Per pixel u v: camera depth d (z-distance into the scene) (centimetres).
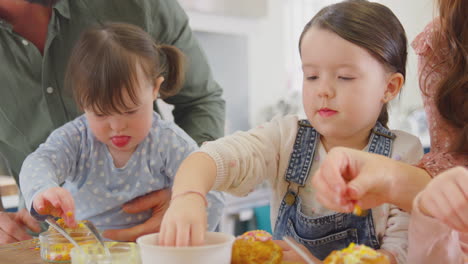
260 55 388
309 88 86
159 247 60
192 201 72
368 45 82
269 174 99
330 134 86
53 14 125
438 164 81
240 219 315
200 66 150
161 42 142
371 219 92
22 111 133
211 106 155
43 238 87
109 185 126
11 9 123
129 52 113
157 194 125
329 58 82
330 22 83
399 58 88
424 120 358
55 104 133
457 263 69
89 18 130
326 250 95
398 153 94
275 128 102
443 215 59
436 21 101
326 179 65
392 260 83
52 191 96
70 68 119
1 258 88
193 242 66
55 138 122
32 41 129
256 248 70
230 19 363
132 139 117
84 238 90
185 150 127
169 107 280
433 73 100
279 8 399
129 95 111
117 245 84
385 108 98
